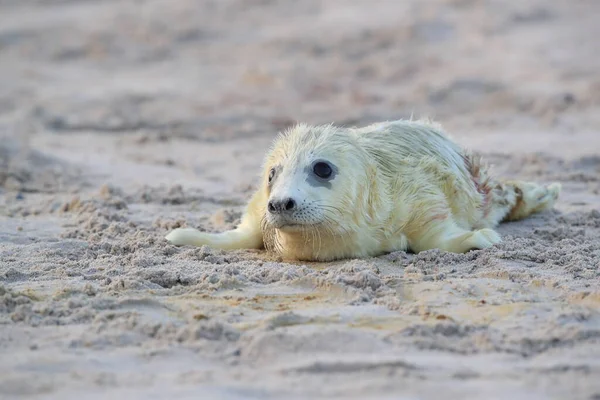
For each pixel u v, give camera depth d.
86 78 63.81
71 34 76.75
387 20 73.44
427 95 54.03
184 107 53.22
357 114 50.28
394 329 16.97
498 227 25.36
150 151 41.72
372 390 14.18
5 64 68.44
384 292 19.11
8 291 18.73
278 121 49.09
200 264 21.41
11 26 79.44
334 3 80.75
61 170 35.69
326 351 15.91
